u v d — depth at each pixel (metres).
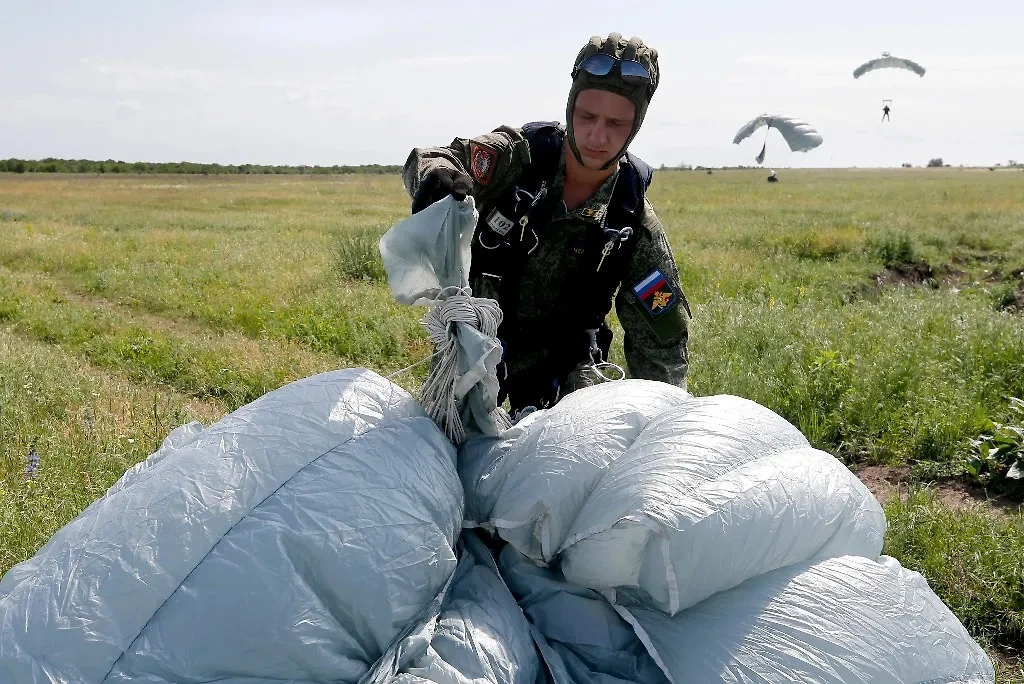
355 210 28.98
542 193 2.44
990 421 4.87
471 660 1.63
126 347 7.11
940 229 16.83
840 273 11.56
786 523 1.81
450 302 2.08
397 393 2.00
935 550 3.32
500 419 2.20
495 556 2.00
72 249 13.99
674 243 14.46
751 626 1.75
